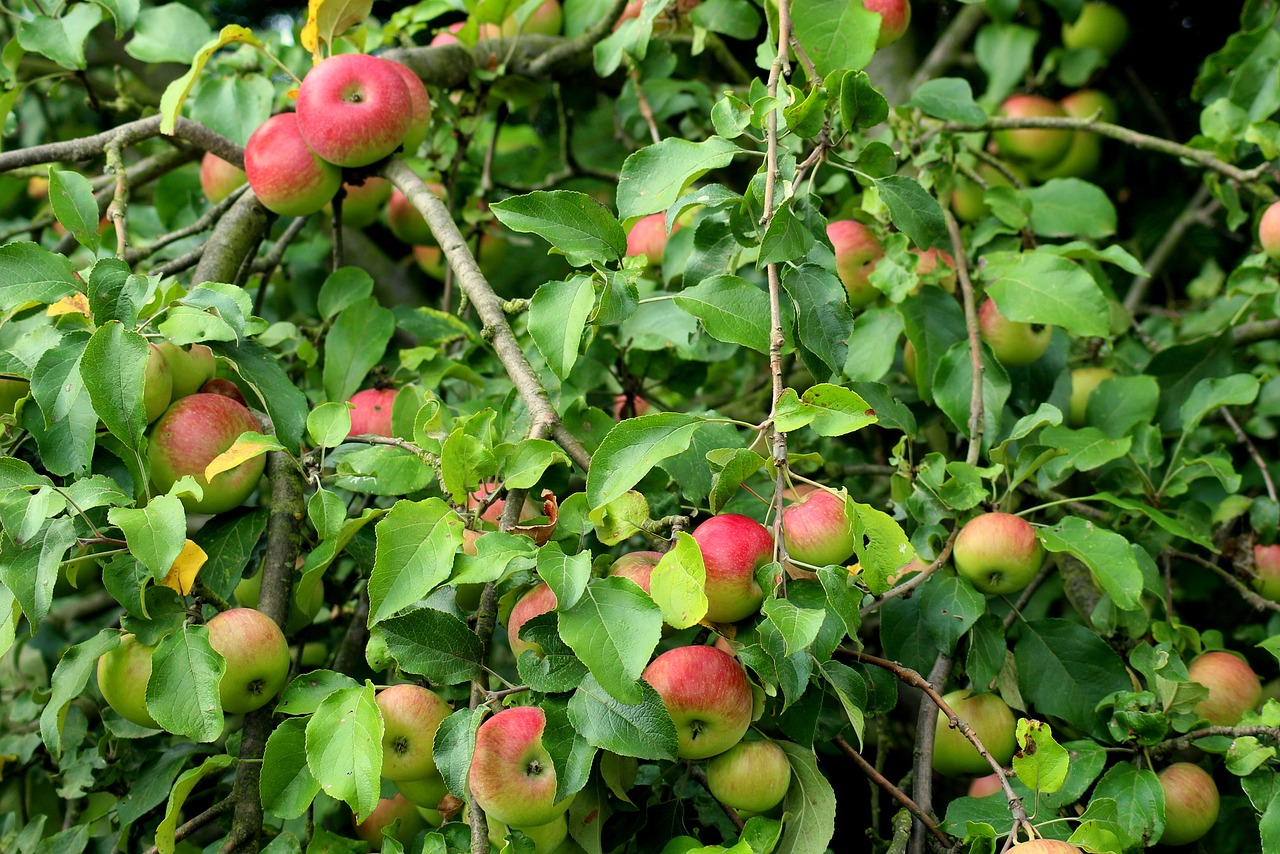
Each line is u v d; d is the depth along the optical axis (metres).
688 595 1.22
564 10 2.68
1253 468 2.39
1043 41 2.81
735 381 2.83
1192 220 2.67
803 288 1.47
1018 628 1.77
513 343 1.61
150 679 1.39
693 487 1.60
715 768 1.36
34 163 1.96
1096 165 2.69
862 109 1.52
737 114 1.55
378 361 2.03
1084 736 1.80
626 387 2.15
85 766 1.96
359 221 2.57
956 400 1.90
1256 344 2.49
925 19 2.96
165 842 1.39
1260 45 2.37
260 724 1.53
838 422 1.28
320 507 1.55
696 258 1.58
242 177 2.34
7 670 2.41
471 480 1.39
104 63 3.12
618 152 3.18
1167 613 1.82
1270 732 1.54
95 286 1.52
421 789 1.43
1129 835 1.47
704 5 2.39
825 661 1.33
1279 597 2.01
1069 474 1.93
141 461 1.47
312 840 1.42
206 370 1.71
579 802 1.34
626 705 1.22
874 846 1.71
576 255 1.45
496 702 1.30
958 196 2.36
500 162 3.17
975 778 1.86
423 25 2.57
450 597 1.41
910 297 2.00
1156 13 2.73
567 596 1.21
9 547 1.40
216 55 2.87
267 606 1.56
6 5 2.83
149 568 1.36
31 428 1.56
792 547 1.43
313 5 1.97
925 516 1.71
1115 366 2.36
